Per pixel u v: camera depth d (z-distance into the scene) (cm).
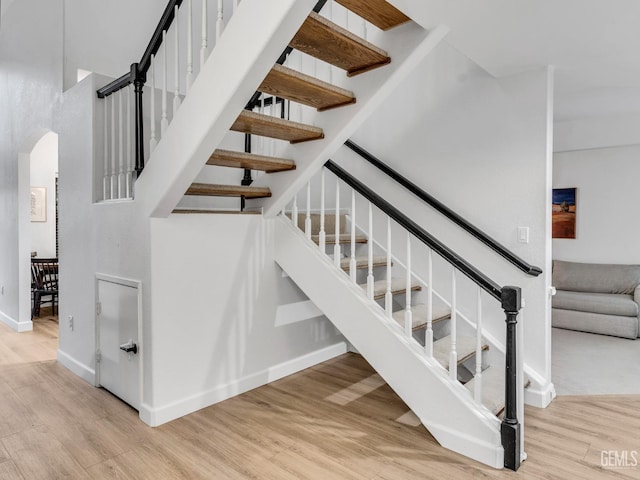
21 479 200
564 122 518
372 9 208
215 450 225
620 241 523
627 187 515
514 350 208
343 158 388
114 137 304
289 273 315
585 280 517
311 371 351
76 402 288
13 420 260
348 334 277
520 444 210
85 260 329
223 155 244
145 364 259
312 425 254
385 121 360
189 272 271
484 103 305
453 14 206
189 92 217
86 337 332
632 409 276
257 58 181
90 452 223
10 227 493
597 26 223
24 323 475
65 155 359
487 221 306
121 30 424
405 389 247
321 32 194
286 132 254
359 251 375
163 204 245
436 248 237
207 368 282
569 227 555
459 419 223
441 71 326
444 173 326
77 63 385
